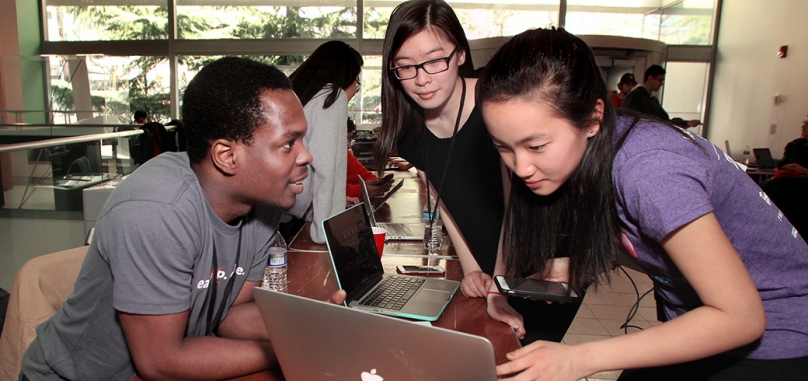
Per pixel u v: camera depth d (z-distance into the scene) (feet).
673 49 30.40
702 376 3.15
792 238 2.98
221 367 2.92
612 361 2.45
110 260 2.74
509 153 2.74
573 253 3.01
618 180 2.67
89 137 12.28
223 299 3.38
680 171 2.44
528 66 2.47
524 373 2.46
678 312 3.34
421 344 2.12
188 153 2.96
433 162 4.97
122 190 2.83
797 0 24.17
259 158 2.81
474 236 5.00
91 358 3.07
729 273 2.32
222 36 28.35
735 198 2.80
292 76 6.11
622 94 20.59
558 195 3.31
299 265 5.06
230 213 3.15
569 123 2.52
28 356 3.25
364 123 28.60
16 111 23.36
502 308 3.78
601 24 29.37
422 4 4.10
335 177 6.02
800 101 23.90
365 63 28.43
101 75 25.00
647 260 3.05
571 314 5.25
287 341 2.49
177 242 2.76
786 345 2.92
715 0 30.37
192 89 2.80
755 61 27.07
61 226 13.10
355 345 2.28
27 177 12.75
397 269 4.93
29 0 27.27
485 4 28.60
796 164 18.56
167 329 2.78
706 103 31.40
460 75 4.66
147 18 27.91
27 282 3.54
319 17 28.32
